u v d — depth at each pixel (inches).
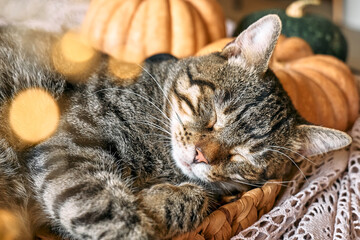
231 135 16.8
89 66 17.6
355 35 38.5
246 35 17.3
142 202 15.0
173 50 24.1
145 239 14.2
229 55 17.7
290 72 22.8
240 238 15.8
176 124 17.2
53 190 14.8
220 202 17.6
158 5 24.1
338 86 23.7
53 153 15.3
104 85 17.0
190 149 16.8
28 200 16.0
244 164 17.2
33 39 18.0
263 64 17.2
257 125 16.9
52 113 16.4
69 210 14.4
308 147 18.3
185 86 17.4
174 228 15.0
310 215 17.0
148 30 23.9
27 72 17.3
